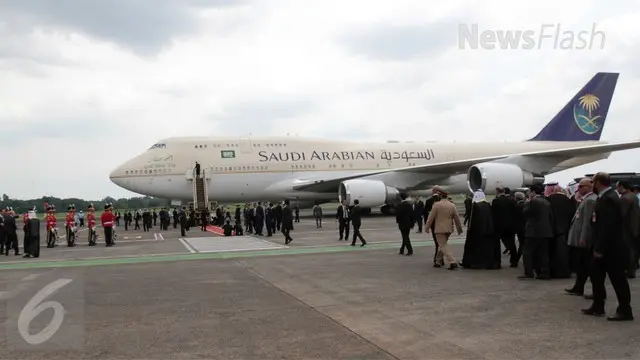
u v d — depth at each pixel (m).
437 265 11.45
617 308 6.74
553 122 36.78
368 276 10.28
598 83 35.69
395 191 29.53
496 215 11.26
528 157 27.97
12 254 17.62
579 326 6.31
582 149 26.33
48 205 19.84
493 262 11.15
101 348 5.66
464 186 35.50
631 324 6.39
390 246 15.96
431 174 31.19
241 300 8.14
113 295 8.68
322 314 7.13
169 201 33.56
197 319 6.94
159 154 30.62
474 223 11.14
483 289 8.80
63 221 50.31
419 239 18.22
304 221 30.95
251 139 32.19
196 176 30.55
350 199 28.27
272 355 5.37
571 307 7.39
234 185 31.09
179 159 30.67
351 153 33.44
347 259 12.98
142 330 6.40
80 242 21.95
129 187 30.22
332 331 6.26
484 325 6.42
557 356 5.17
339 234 19.53
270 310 7.42
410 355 5.30
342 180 29.88
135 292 8.95
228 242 18.77
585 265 8.06
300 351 5.49
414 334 6.07
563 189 10.11
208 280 10.12
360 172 33.28
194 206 30.61
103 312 7.39
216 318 6.98
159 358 5.31
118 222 43.16
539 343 5.62
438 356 5.25
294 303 7.87
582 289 8.21
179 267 12.16
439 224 11.17
